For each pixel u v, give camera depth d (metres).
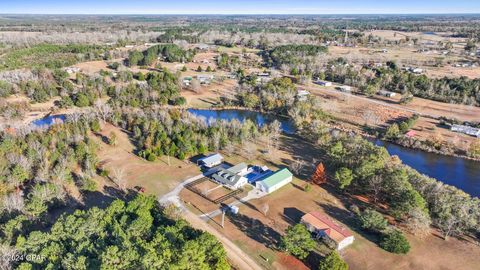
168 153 104.00
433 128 131.25
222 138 110.38
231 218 75.62
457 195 75.12
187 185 89.00
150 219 64.94
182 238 58.12
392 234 66.19
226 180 88.12
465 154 111.62
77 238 57.03
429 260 63.78
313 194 85.31
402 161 109.69
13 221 63.47
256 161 103.00
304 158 105.50
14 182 82.88
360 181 87.00
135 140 116.31
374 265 62.28
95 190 85.75
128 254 51.34
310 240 63.06
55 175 85.50
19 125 119.69
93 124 120.38
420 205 71.62
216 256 56.88
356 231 71.25
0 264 52.88
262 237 69.69
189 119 127.06
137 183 89.75
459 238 69.94
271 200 82.62
